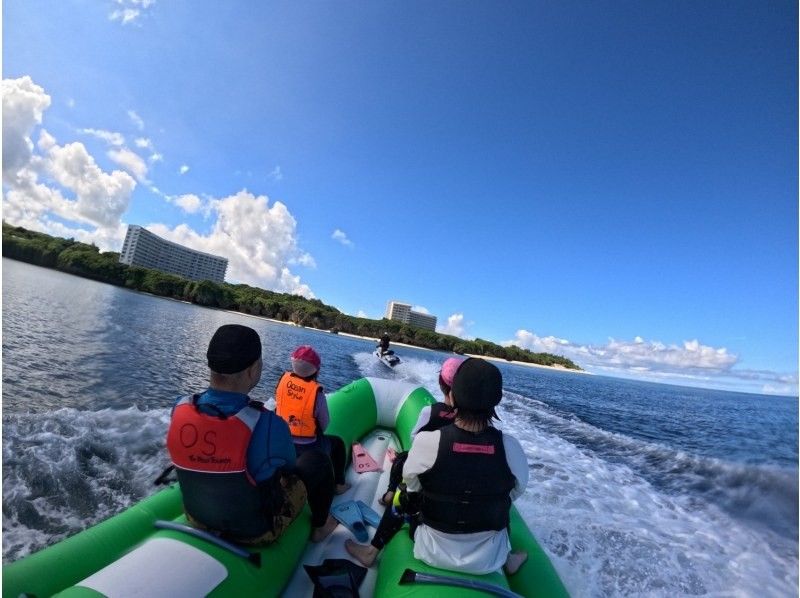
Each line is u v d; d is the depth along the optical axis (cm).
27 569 160
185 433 162
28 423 418
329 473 230
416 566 179
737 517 424
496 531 180
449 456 174
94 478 325
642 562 311
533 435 724
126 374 755
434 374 1418
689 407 1859
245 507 168
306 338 2942
